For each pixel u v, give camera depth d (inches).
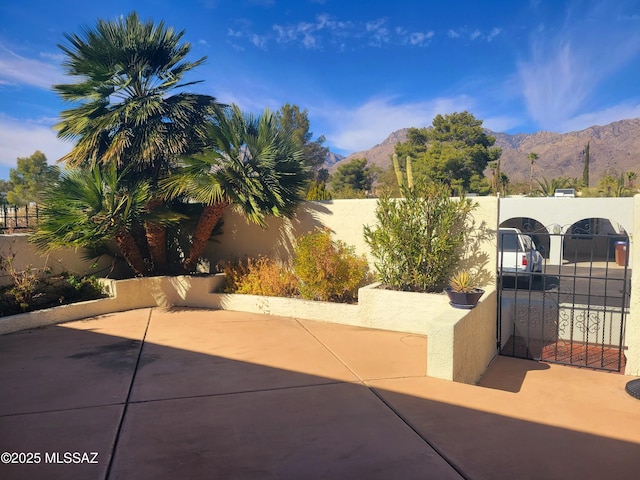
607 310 276.1
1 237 289.0
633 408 171.3
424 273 266.8
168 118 329.7
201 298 332.2
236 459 123.2
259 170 321.7
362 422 146.1
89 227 287.3
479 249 259.9
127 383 180.2
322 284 290.2
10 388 174.9
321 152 2324.1
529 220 896.3
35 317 270.4
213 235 377.1
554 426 146.9
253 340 243.9
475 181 1893.5
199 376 188.4
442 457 125.0
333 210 319.0
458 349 191.3
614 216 721.6
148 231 340.8
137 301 327.9
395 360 210.1
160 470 117.6
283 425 143.5
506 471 118.4
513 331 301.0
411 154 2124.8
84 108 320.2
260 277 326.0
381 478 114.7
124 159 327.0
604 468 120.4
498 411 156.5
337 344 236.4
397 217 268.5
